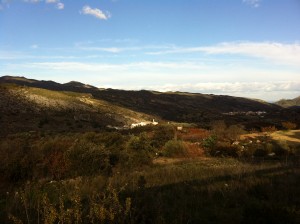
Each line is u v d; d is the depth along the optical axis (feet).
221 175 35.94
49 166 41.63
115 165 50.80
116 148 57.00
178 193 27.09
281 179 32.22
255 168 43.24
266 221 19.12
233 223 19.66
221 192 27.04
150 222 19.06
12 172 39.22
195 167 47.21
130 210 19.24
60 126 207.00
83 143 46.09
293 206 21.48
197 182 32.19
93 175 40.50
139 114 343.46
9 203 24.52
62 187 28.43
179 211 21.01
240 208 22.21
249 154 81.20
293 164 50.34
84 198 25.13
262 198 25.18
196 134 124.16
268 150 85.66
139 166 52.75
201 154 79.87
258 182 30.19
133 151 55.98
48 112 243.60
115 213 18.03
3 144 45.73
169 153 74.18
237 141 108.58
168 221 19.29
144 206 19.97
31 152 43.57
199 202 24.18
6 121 193.57
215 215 21.06
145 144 58.13
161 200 23.08
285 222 18.94
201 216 20.95
